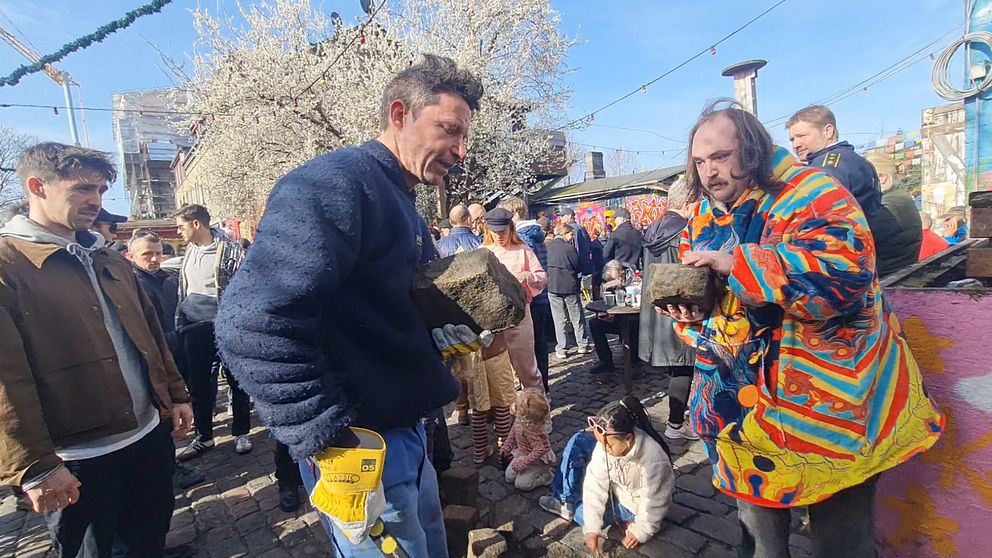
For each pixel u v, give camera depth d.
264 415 1.10
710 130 1.46
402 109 1.38
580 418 4.13
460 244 3.97
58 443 1.84
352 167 1.23
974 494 1.56
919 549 1.69
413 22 13.79
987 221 1.95
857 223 1.30
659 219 3.43
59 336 1.85
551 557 2.40
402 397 1.30
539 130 16.09
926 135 13.88
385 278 1.26
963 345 1.54
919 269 2.12
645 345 3.46
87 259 2.03
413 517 1.37
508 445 3.26
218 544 2.80
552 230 8.84
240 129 13.88
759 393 1.45
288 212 1.11
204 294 3.96
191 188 28.83
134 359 2.13
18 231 1.86
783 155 1.48
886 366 1.43
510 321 1.30
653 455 2.42
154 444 2.19
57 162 1.87
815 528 1.53
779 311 1.43
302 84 13.28
